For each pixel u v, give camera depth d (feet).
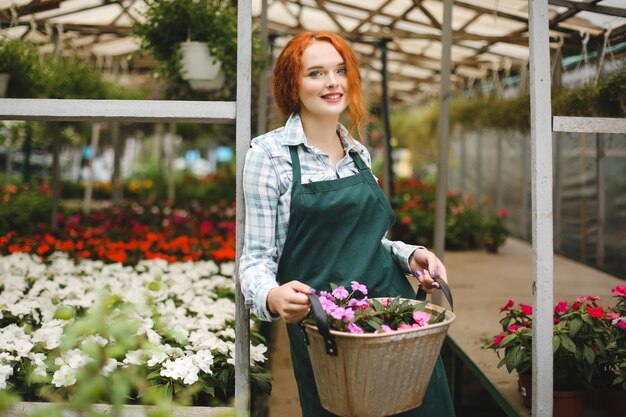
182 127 37.04
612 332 7.48
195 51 11.01
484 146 29.60
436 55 20.99
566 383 7.29
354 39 20.21
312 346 4.73
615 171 15.98
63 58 14.34
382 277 5.70
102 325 4.41
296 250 5.58
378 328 4.67
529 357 7.22
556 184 20.26
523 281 16.33
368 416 4.63
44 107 6.31
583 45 9.82
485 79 22.72
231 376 7.45
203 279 12.24
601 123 6.19
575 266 17.76
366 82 24.85
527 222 23.79
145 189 37.17
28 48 11.27
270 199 5.47
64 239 16.69
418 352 4.57
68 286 9.96
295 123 5.68
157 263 12.85
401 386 4.61
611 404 7.37
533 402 6.38
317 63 5.55
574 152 18.78
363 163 5.85
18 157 34.32
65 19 15.64
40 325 9.07
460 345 10.28
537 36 6.10
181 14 10.75
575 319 7.11
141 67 22.56
